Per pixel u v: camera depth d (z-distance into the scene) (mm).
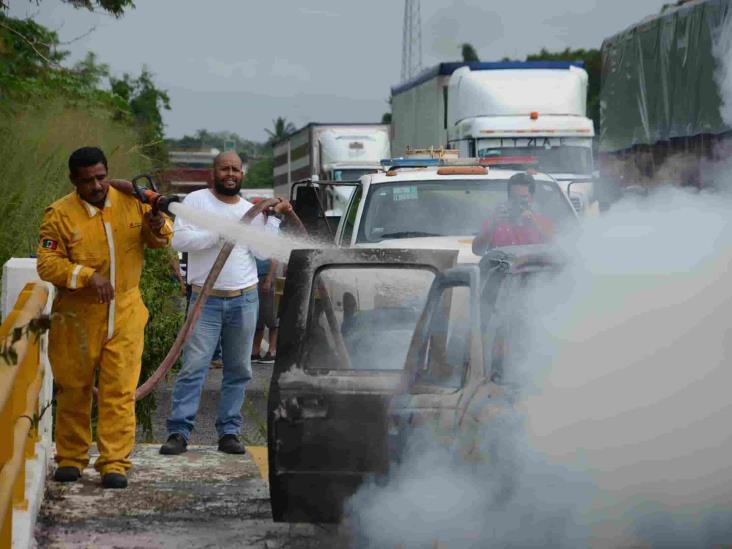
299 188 19531
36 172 19719
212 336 13836
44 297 10672
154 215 11875
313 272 9867
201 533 10508
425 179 18453
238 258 13797
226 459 13625
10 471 7594
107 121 31062
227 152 13852
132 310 11992
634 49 30578
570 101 38469
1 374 7375
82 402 12117
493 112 38062
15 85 28375
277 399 9500
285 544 10219
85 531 10508
